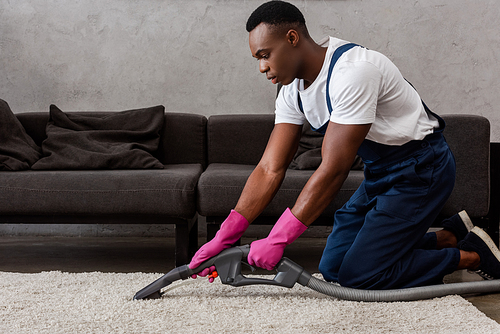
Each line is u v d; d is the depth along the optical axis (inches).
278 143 53.3
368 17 98.0
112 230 97.8
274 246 46.1
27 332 38.2
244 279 47.9
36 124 88.3
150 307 45.0
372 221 50.9
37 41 98.7
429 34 97.8
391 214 50.3
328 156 45.1
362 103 44.2
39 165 74.9
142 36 98.8
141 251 81.5
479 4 97.0
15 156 74.6
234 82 99.6
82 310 44.0
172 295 49.7
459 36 97.7
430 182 50.5
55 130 83.4
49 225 97.4
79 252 80.4
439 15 97.6
